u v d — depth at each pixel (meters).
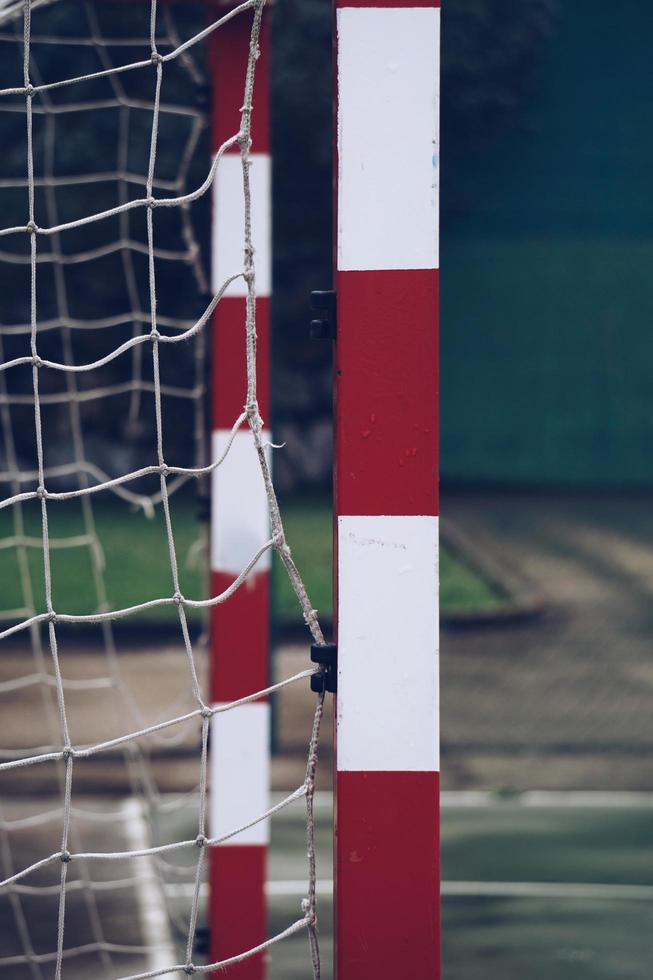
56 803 7.13
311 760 2.27
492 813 7.13
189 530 15.91
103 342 17.55
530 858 6.31
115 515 17.17
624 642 11.69
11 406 17.88
